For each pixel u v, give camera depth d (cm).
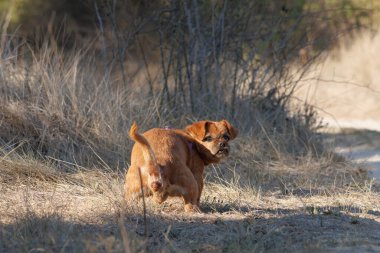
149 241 860
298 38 1920
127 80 1611
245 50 1772
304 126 1677
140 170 964
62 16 2853
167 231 854
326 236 908
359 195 1248
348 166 1527
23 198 1050
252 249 834
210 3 1689
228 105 1609
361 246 859
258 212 1050
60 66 1537
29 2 2911
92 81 1503
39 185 1164
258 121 1559
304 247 841
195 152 1033
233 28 1691
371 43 3144
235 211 1034
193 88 1608
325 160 1542
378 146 1894
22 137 1327
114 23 1658
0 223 906
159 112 1536
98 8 1784
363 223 993
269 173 1396
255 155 1474
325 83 2848
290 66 1848
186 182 974
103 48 1641
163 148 975
